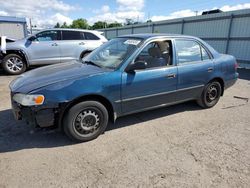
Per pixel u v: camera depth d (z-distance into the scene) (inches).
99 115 128.0
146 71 139.6
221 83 187.6
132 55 135.3
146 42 141.9
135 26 880.9
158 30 741.9
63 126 122.0
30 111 112.5
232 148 122.4
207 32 550.0
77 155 113.6
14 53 318.3
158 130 143.9
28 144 123.9
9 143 124.6
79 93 116.7
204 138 133.6
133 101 138.0
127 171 101.0
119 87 129.5
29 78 128.7
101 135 135.6
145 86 139.9
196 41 169.3
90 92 119.6
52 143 125.3
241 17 456.4
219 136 136.5
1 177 95.7
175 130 144.3
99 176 97.4
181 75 156.3
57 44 332.5
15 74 321.7
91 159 110.2
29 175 97.3
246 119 164.6
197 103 184.5
